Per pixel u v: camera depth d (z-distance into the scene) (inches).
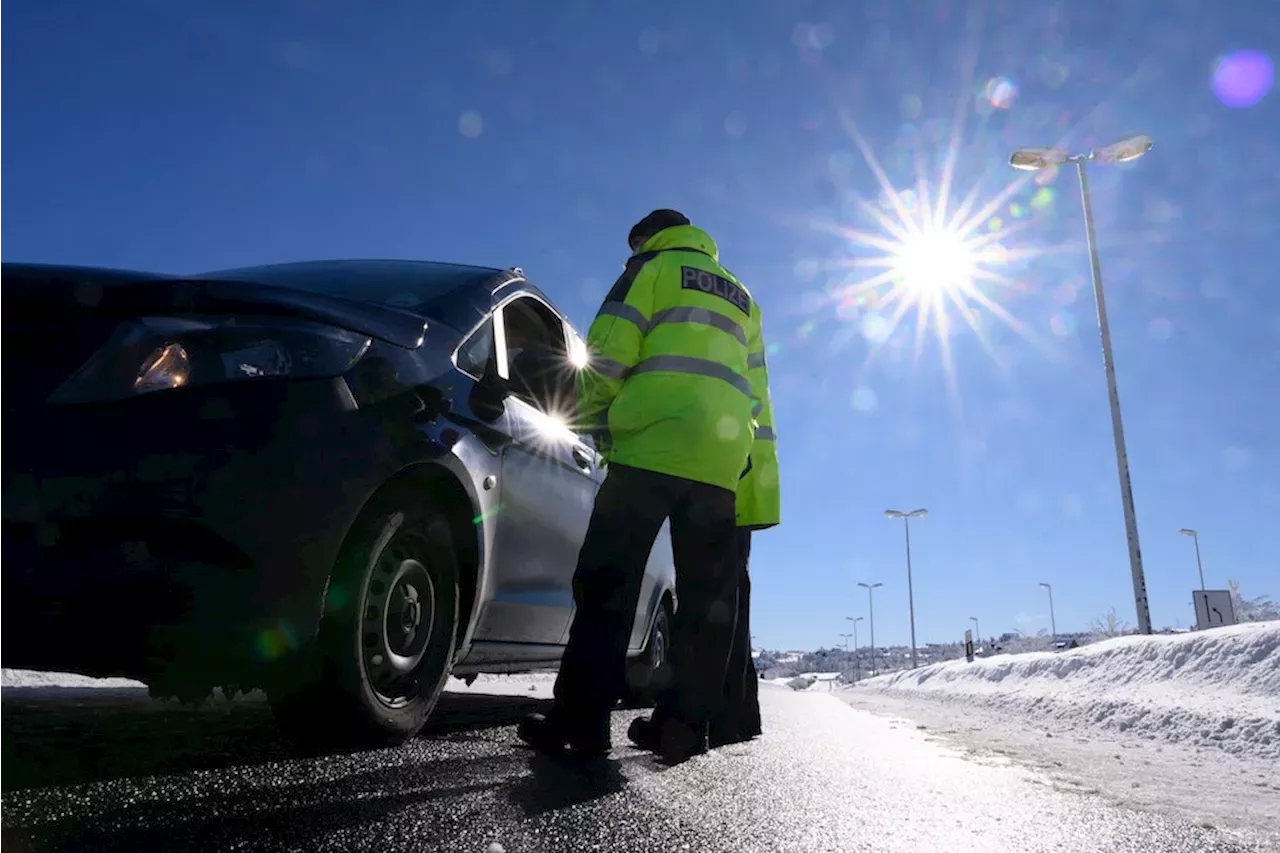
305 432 81.6
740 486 135.9
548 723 96.0
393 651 96.3
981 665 647.1
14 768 71.4
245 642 75.7
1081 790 108.0
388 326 102.0
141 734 95.7
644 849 59.2
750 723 143.3
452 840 57.1
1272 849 77.2
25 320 78.3
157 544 73.4
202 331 80.7
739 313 111.6
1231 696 303.3
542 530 131.6
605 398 106.1
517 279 141.2
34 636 71.6
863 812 78.7
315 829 57.2
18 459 72.5
